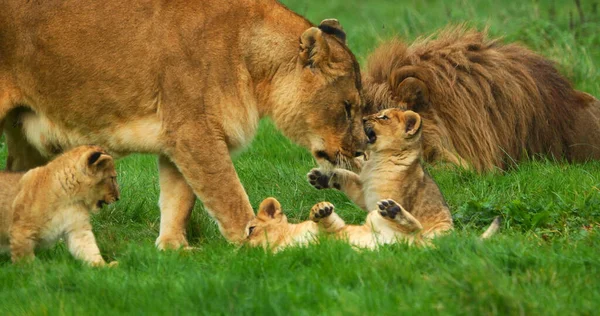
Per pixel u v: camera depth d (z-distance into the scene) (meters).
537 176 14.37
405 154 12.16
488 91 15.57
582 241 11.08
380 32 25.69
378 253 10.26
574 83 20.48
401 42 16.38
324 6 35.88
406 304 8.88
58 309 9.21
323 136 12.55
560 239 11.26
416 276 9.59
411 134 12.09
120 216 13.58
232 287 9.38
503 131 15.62
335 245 10.41
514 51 16.80
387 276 9.60
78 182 10.91
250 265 10.17
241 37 12.17
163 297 9.38
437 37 16.75
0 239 11.21
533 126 16.08
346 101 12.46
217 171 11.88
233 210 11.91
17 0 11.88
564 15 26.23
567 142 16.58
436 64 15.72
